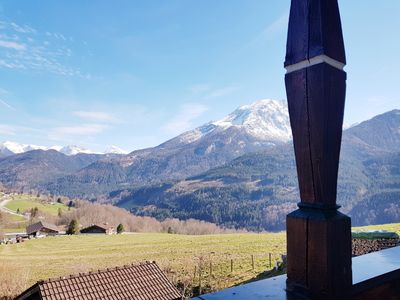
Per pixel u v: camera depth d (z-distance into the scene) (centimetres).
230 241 4538
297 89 129
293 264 123
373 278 133
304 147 126
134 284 1552
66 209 13500
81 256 4531
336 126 126
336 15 131
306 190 125
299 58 128
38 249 5641
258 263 2798
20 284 2894
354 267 149
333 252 115
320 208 119
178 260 3300
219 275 2614
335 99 125
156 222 11900
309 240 118
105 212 11938
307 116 125
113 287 1488
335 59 126
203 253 3575
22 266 3753
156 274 1677
